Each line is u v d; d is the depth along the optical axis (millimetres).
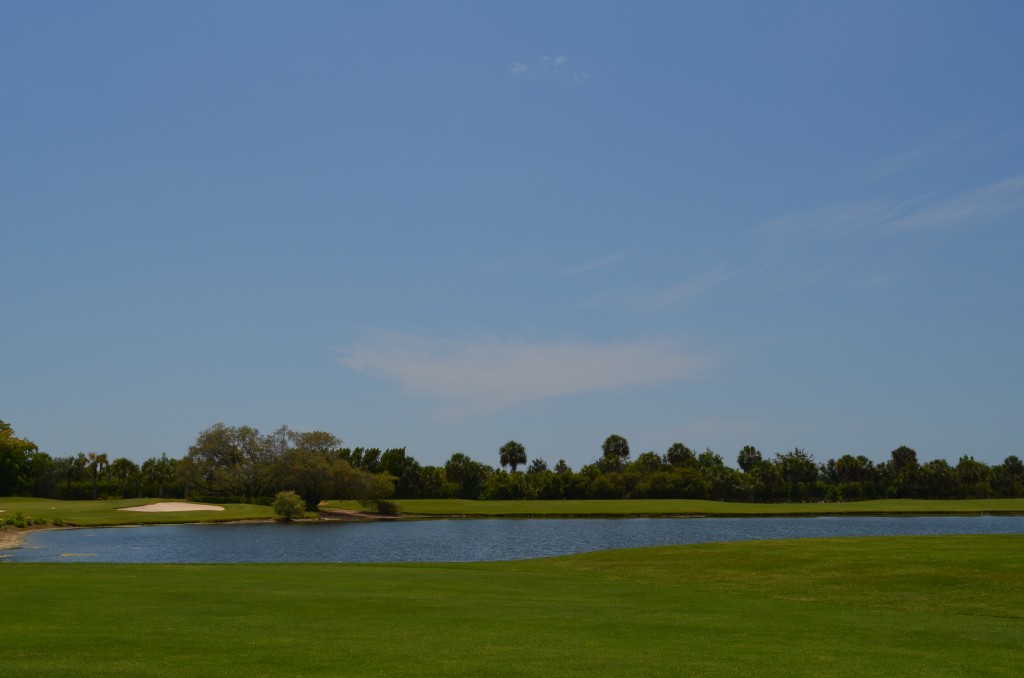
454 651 15945
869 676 14578
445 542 75562
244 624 18469
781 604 24656
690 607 23406
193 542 73188
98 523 93500
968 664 15727
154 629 17562
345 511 130125
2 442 100250
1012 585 26844
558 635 17969
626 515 123312
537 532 89562
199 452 131625
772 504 146625
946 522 104875
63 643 15953
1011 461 175500
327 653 15500
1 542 70188
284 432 134625
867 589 27906
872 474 178000
